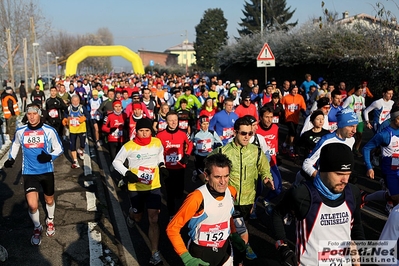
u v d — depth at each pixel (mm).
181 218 3447
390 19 16109
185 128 9789
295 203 3061
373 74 15992
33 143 5715
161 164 5367
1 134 13094
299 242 3139
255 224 6332
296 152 9898
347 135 5078
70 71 40281
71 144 10180
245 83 30344
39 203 7410
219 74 37688
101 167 10281
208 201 3465
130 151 5328
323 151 2963
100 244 5680
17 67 43438
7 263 5117
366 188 8094
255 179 4965
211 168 3436
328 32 20031
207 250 3604
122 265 5152
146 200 5285
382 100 9367
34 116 5711
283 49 23328
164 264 5133
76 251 5477
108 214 6965
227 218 3611
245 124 4742
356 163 10125
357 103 10539
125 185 5910
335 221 3016
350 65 17688
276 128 6348
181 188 6508
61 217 6719
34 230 5719
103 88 19953
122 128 9312
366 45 17078
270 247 5520
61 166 10312
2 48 36750
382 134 5504
